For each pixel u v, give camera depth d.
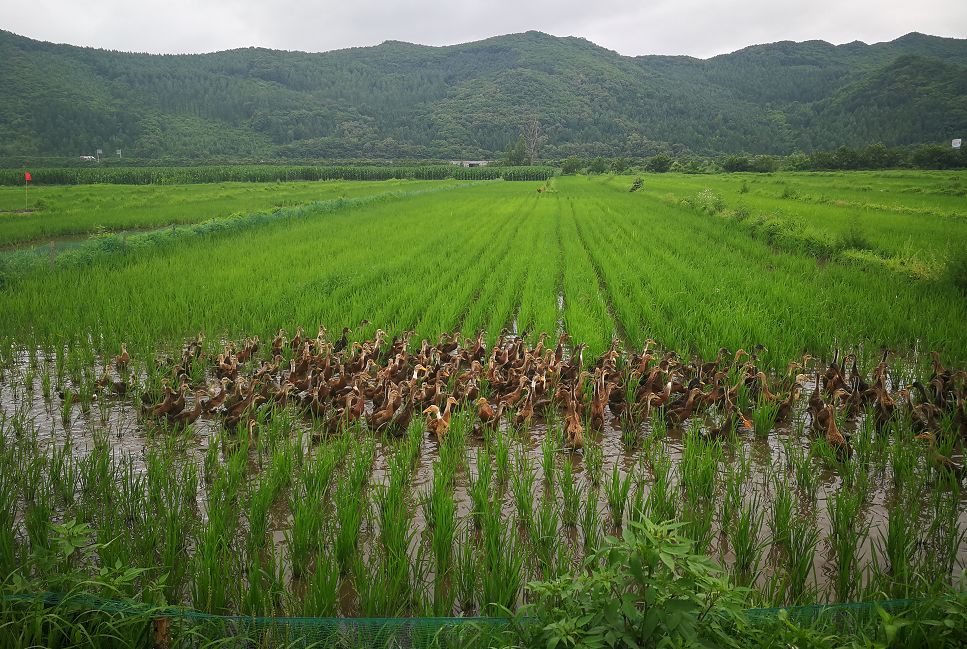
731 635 4.70
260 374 11.06
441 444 8.92
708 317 15.47
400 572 5.71
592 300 17.92
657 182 91.69
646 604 4.21
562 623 4.17
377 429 9.37
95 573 5.62
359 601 5.72
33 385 11.62
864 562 6.54
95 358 13.10
